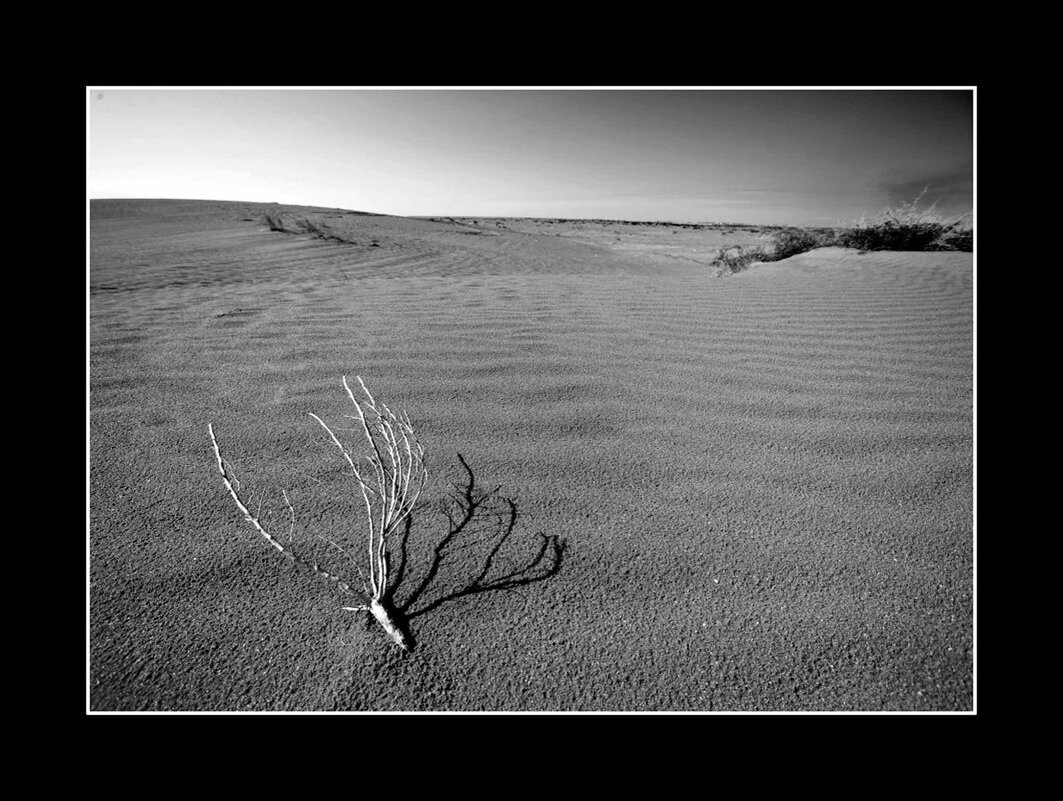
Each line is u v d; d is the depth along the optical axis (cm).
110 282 577
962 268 574
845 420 247
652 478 205
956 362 314
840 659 140
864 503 192
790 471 210
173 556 165
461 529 179
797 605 152
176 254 830
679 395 272
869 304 446
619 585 157
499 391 273
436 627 145
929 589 157
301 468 209
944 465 212
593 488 199
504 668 136
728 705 131
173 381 283
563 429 238
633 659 138
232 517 182
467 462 214
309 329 373
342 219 1678
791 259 730
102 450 218
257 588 155
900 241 757
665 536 176
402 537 175
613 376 294
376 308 436
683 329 380
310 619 146
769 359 321
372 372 295
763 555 169
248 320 398
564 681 133
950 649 142
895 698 134
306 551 168
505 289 527
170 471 205
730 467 212
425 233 1444
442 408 255
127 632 142
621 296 488
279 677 133
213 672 134
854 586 158
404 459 215
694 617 148
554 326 383
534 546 171
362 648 139
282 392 271
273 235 1105
